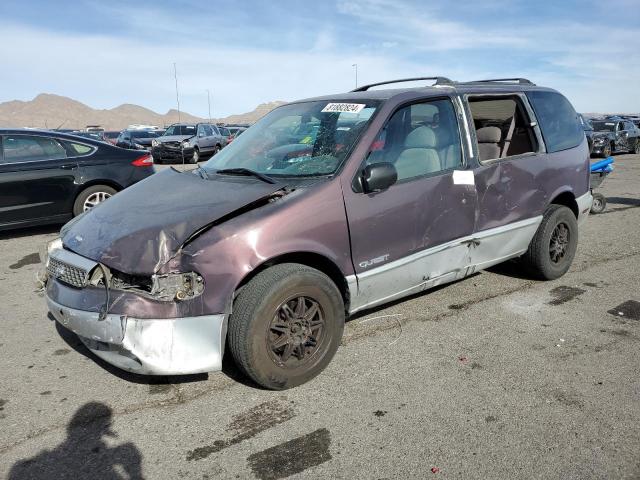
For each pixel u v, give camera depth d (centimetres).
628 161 2006
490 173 427
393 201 360
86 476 253
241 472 253
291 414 300
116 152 777
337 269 340
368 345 384
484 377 337
